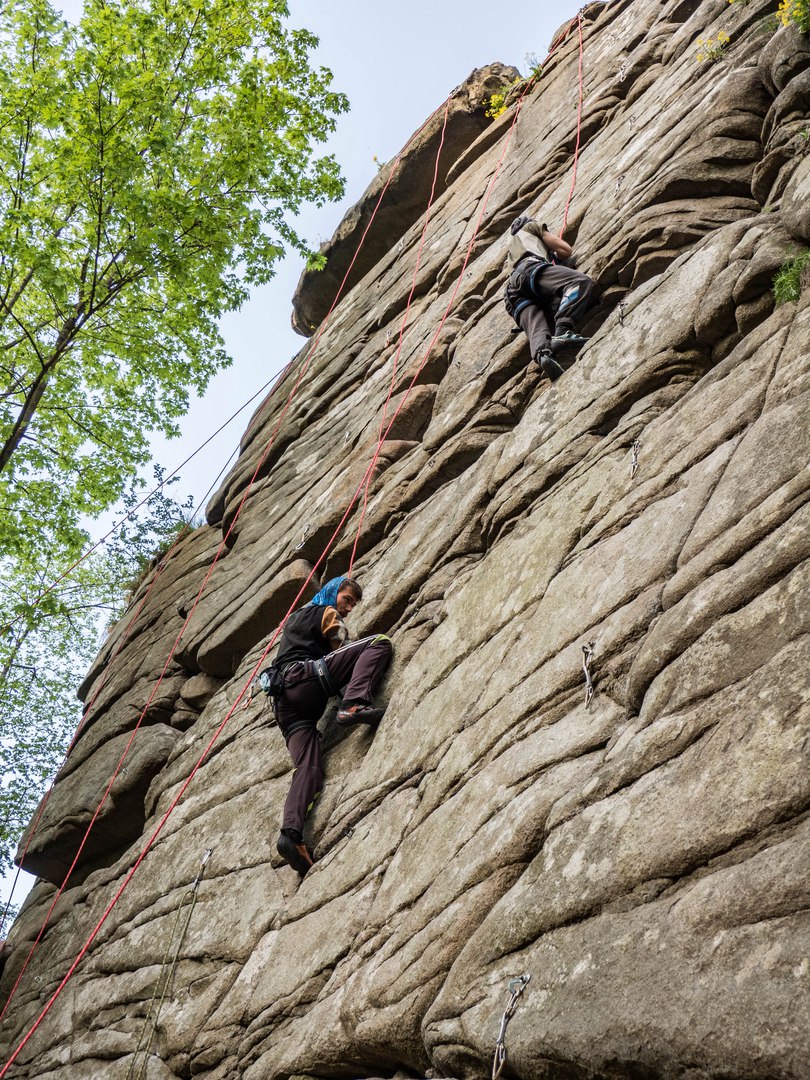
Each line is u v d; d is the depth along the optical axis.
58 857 9.94
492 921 3.76
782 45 6.04
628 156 7.62
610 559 4.58
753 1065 2.53
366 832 5.39
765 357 4.45
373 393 9.91
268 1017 5.21
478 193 10.93
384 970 4.35
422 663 5.84
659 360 5.33
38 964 9.09
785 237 4.91
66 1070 6.93
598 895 3.32
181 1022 5.99
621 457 5.13
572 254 7.18
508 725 4.55
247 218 11.45
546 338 6.47
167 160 10.77
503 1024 3.36
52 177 10.70
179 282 11.08
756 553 3.61
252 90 11.59
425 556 6.66
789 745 2.98
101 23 10.84
